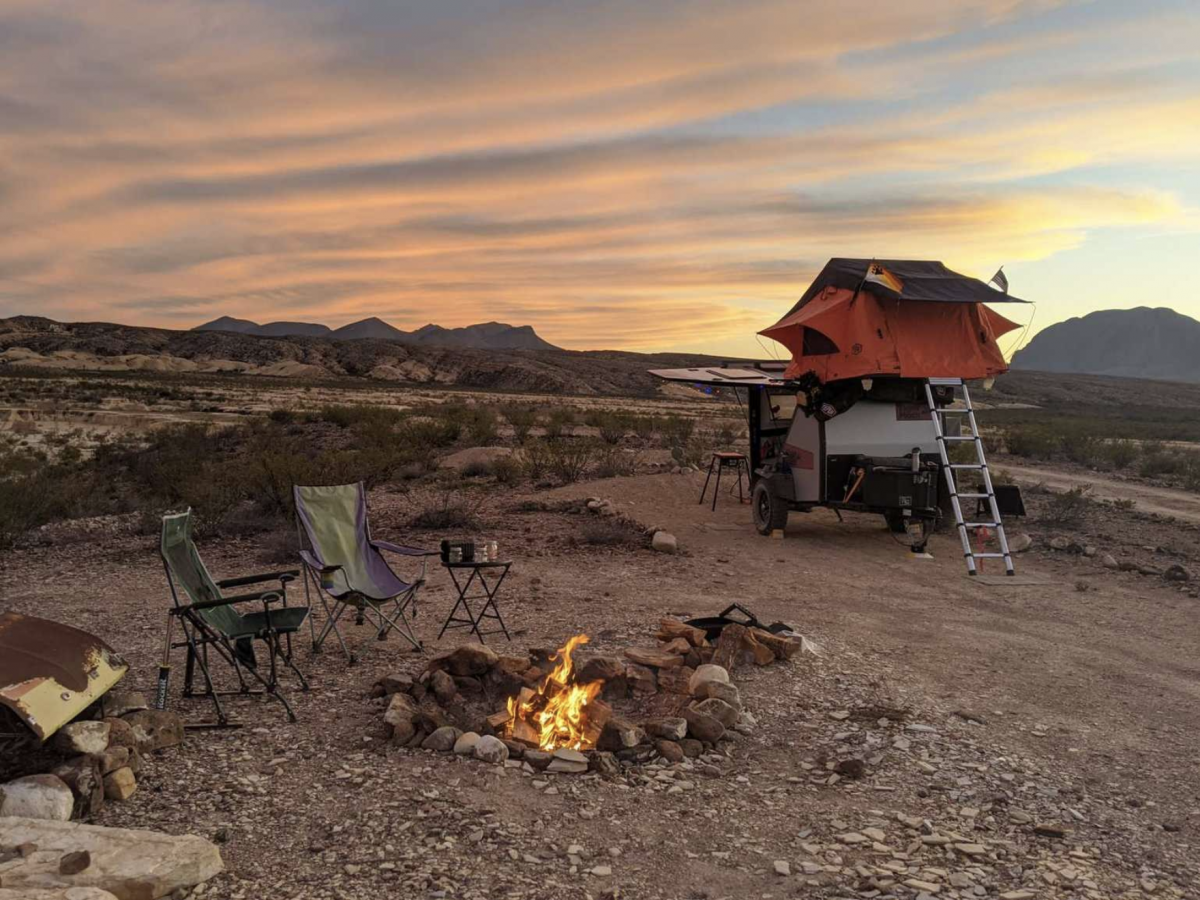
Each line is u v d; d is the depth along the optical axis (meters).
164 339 189.50
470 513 13.52
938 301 11.08
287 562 10.41
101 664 4.81
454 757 4.78
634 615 7.94
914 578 10.37
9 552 11.09
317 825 4.00
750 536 12.89
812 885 3.62
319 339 192.50
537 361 180.38
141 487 18.36
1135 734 5.59
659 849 3.92
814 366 11.98
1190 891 3.67
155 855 3.40
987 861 3.86
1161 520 14.82
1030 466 24.30
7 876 3.15
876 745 5.16
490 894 3.47
